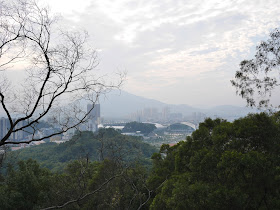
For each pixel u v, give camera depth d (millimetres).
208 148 12422
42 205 15969
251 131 10859
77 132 6477
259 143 10945
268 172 9359
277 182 9367
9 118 4203
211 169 10812
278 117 12562
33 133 4699
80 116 5258
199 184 10172
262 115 11250
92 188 15250
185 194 9961
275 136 10781
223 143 11461
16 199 17078
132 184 8430
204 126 14141
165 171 16359
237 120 12109
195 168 11484
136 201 13086
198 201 9648
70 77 4891
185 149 13547
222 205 9219
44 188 18453
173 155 16797
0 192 16750
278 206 9000
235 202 9141
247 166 9281
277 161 9828
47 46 4695
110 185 9352
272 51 10273
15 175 18859
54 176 19312
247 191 9836
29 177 18203
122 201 9938
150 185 14766
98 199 12281
